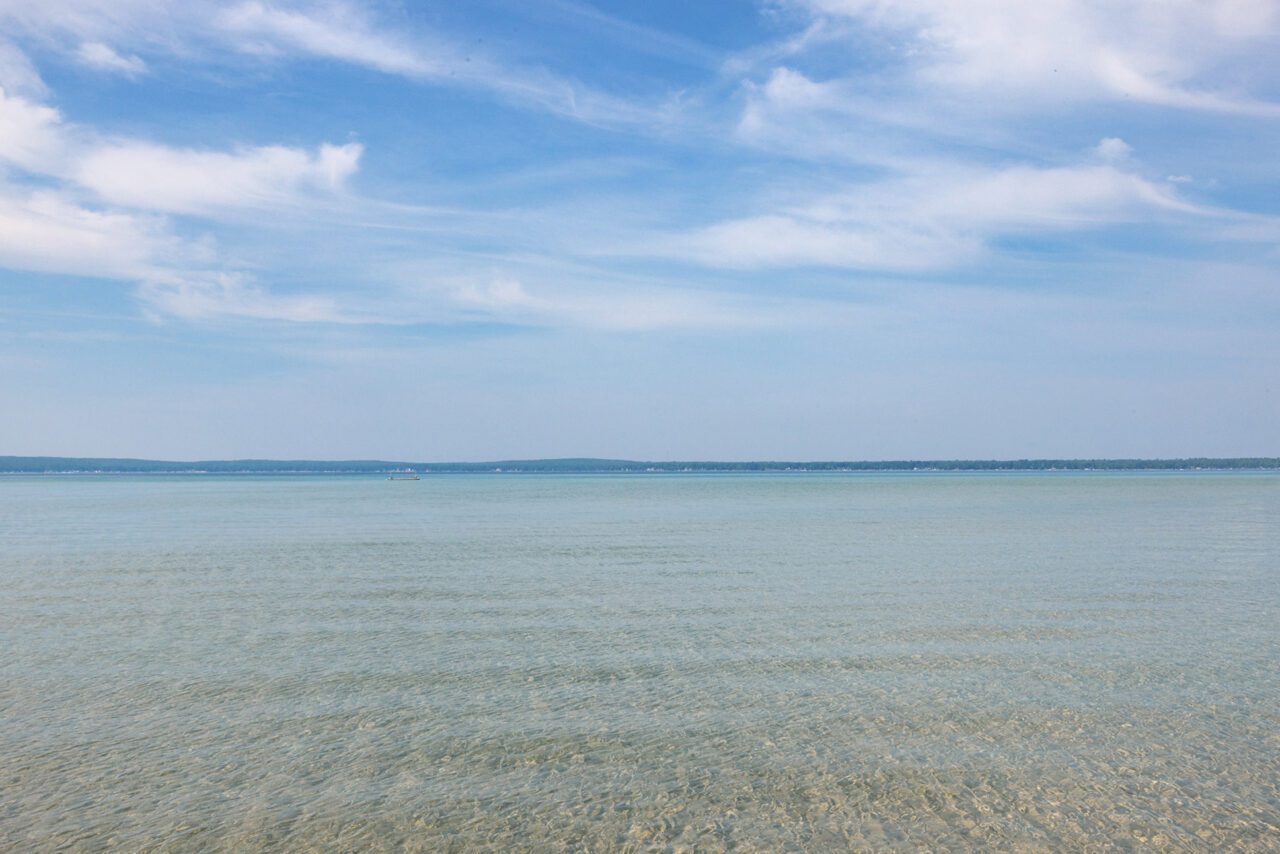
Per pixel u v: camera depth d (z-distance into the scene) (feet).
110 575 95.76
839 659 54.70
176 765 37.45
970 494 348.38
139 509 248.32
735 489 447.83
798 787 35.09
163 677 51.19
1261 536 138.62
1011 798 34.01
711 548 123.65
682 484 590.96
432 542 135.13
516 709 44.86
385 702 46.06
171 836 31.14
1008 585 84.89
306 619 68.95
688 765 37.32
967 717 43.14
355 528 167.53
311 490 459.32
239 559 111.34
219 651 57.88
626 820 32.37
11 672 52.54
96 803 33.76
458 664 54.03
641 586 85.56
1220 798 33.88
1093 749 38.88
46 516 212.43
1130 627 64.08
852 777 36.01
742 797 34.22
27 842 30.60
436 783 35.58
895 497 320.29
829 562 105.29
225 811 33.09
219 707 45.32
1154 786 34.99
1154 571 94.84
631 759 37.99
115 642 60.75
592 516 206.49
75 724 42.73
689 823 32.14
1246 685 48.39
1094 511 214.48
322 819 32.45
